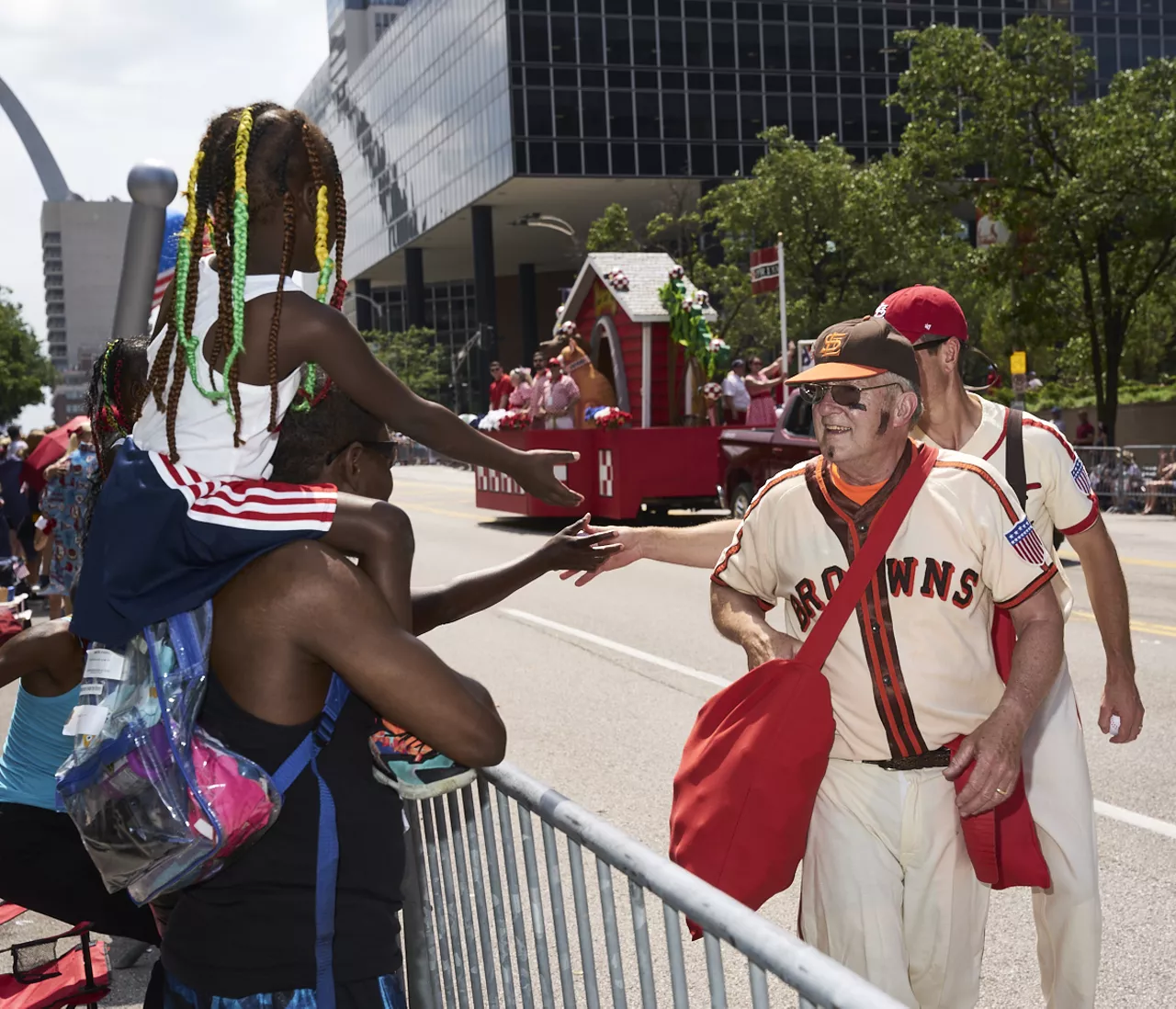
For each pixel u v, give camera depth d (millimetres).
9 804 2844
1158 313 46094
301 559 1889
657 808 5551
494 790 2236
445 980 2535
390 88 88000
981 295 38562
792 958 1438
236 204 1866
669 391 19125
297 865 1921
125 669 1916
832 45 69000
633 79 66438
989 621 2609
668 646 9539
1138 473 20500
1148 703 7188
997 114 26859
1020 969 3920
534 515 18688
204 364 1909
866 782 2574
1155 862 4715
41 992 2828
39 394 100812
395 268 97250
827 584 2568
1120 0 71438
